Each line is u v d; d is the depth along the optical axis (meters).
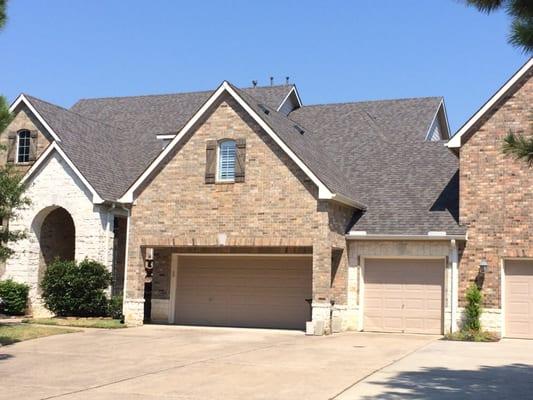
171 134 31.94
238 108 24.42
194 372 14.74
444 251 23.52
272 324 25.75
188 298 26.88
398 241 24.16
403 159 27.86
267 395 12.28
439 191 25.33
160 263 27.12
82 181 27.25
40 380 13.84
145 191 25.34
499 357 17.53
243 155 24.17
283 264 25.95
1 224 28.06
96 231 27.00
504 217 22.75
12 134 29.83
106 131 32.81
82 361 16.34
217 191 24.38
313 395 12.27
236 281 26.44
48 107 30.23
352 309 24.50
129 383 13.48
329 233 23.09
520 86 22.81
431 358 17.14
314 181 22.95
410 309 24.03
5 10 16.38
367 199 25.78
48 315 27.89
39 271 28.38
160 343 19.70
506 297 22.80
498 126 23.02
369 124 31.62
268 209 23.67
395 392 12.55
